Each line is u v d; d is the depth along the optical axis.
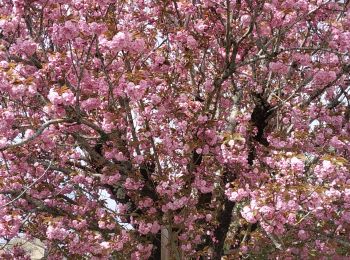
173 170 7.82
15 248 9.38
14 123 6.66
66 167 8.51
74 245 7.32
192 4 7.18
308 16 7.39
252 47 8.75
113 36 5.69
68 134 7.06
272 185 6.03
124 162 7.45
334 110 8.77
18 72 6.05
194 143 7.02
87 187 8.91
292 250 8.02
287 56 7.24
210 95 7.56
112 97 6.37
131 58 6.86
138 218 7.45
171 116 7.52
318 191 5.96
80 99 6.61
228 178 8.34
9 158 7.70
